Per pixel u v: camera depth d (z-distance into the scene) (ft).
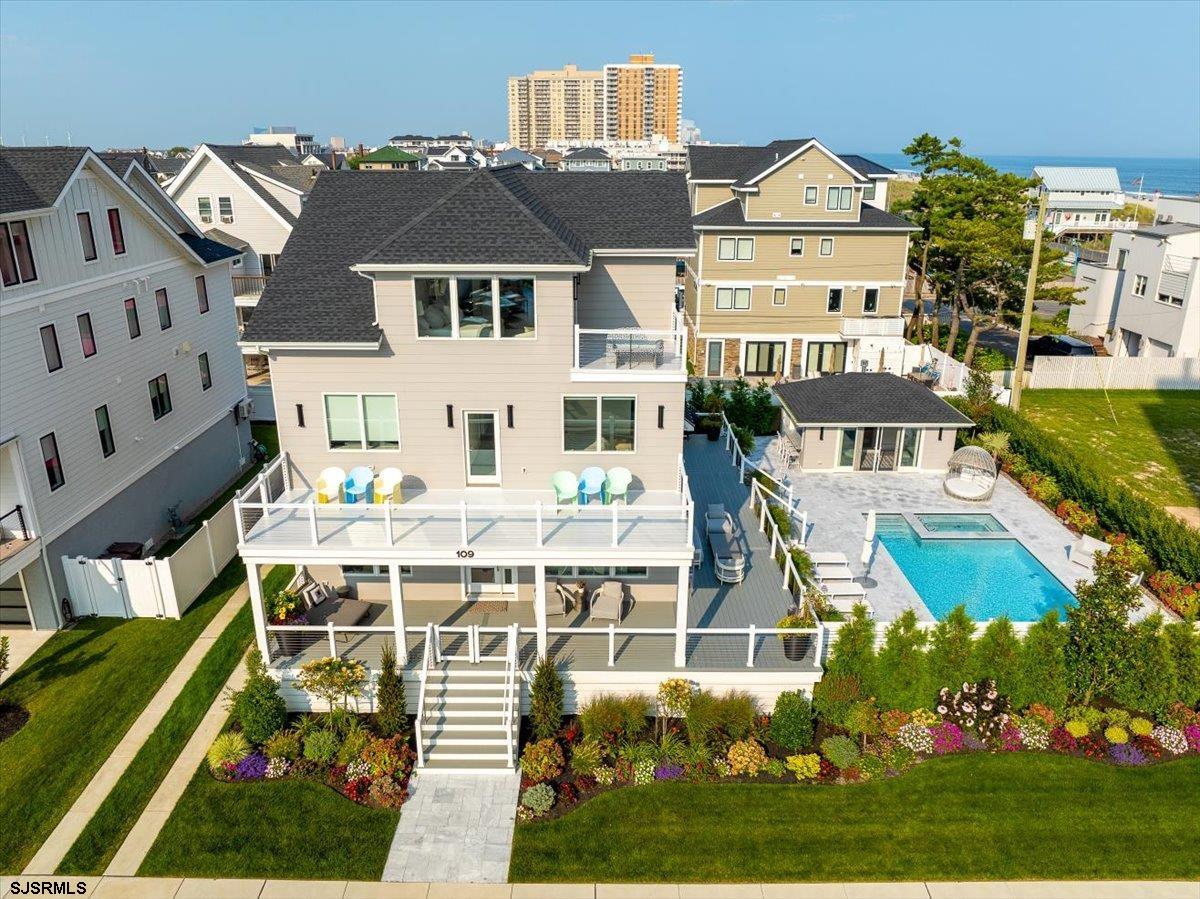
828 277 154.92
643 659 63.52
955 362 146.00
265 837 52.21
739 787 56.85
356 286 67.62
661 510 66.33
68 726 61.67
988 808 55.31
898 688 62.49
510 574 70.95
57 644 71.82
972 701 63.62
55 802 54.80
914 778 57.82
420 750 57.88
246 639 72.38
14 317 68.49
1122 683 62.90
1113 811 55.26
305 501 67.46
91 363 79.51
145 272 89.15
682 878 49.75
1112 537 87.97
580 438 67.87
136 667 68.64
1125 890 49.47
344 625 66.03
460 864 50.47
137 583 74.95
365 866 50.24
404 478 69.00
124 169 86.99
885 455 108.88
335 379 65.46
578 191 76.54
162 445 93.45
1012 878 50.16
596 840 52.42
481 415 67.00
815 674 62.44
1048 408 141.90
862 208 159.94
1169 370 152.56
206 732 61.57
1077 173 333.62
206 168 155.33
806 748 60.18
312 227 72.74
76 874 49.60
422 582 71.15
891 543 89.71
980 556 87.56
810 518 94.79
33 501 70.90
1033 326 161.07
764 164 155.43
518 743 59.88
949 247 153.89
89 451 79.41
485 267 60.13
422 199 74.69
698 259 155.12
